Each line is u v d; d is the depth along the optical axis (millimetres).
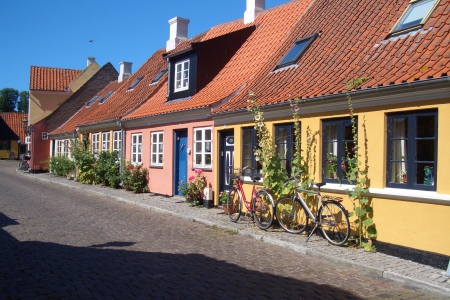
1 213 11055
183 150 14055
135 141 17109
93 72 33906
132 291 5227
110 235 8562
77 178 21219
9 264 6359
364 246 7387
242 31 14898
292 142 9305
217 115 11367
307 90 8820
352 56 9023
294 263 6742
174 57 15117
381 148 7234
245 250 7527
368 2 10672
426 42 7547
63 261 6551
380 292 5445
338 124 8172
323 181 8461
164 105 15219
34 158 28922
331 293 5355
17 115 55781
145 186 15898
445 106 6266
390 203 7059
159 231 9086
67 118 29172
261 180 10094
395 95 6914
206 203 12078
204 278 5809
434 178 6480
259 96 10305
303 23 12672
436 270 6203
